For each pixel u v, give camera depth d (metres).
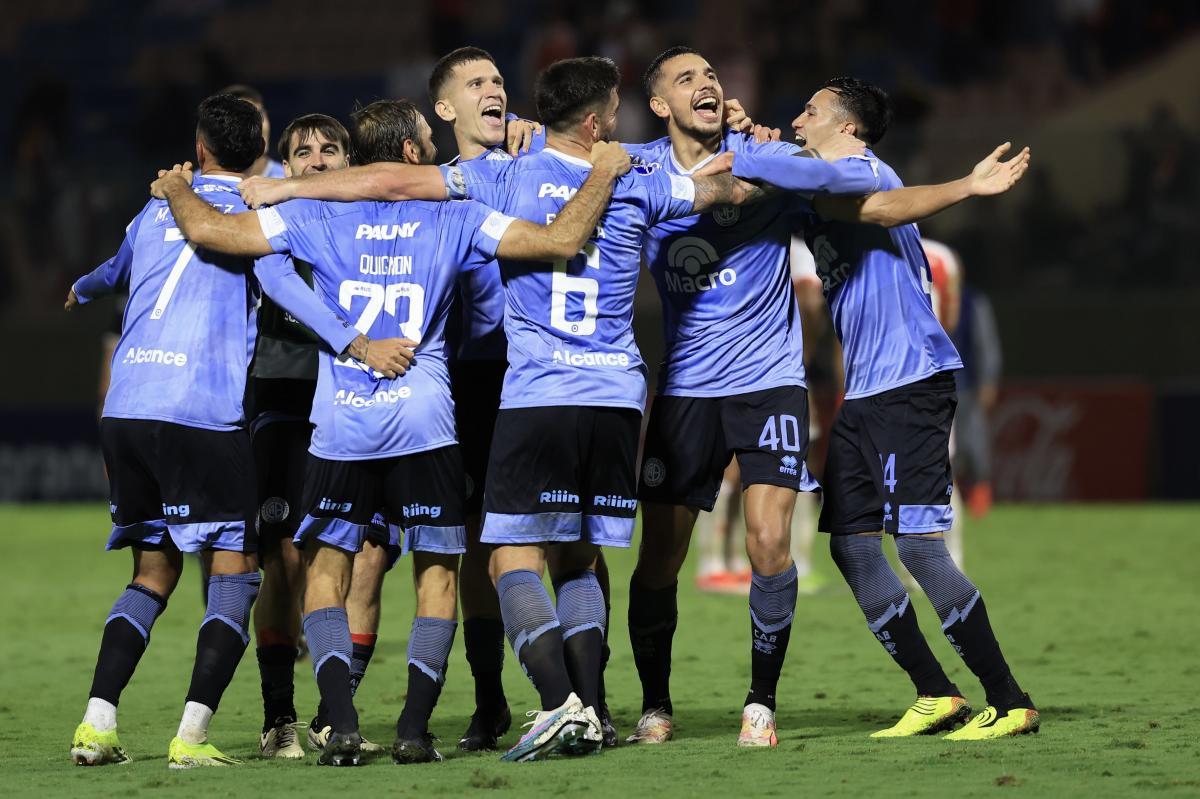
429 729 19.89
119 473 17.75
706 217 18.33
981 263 57.47
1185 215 56.28
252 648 28.03
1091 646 26.45
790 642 27.36
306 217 17.42
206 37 85.56
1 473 61.94
